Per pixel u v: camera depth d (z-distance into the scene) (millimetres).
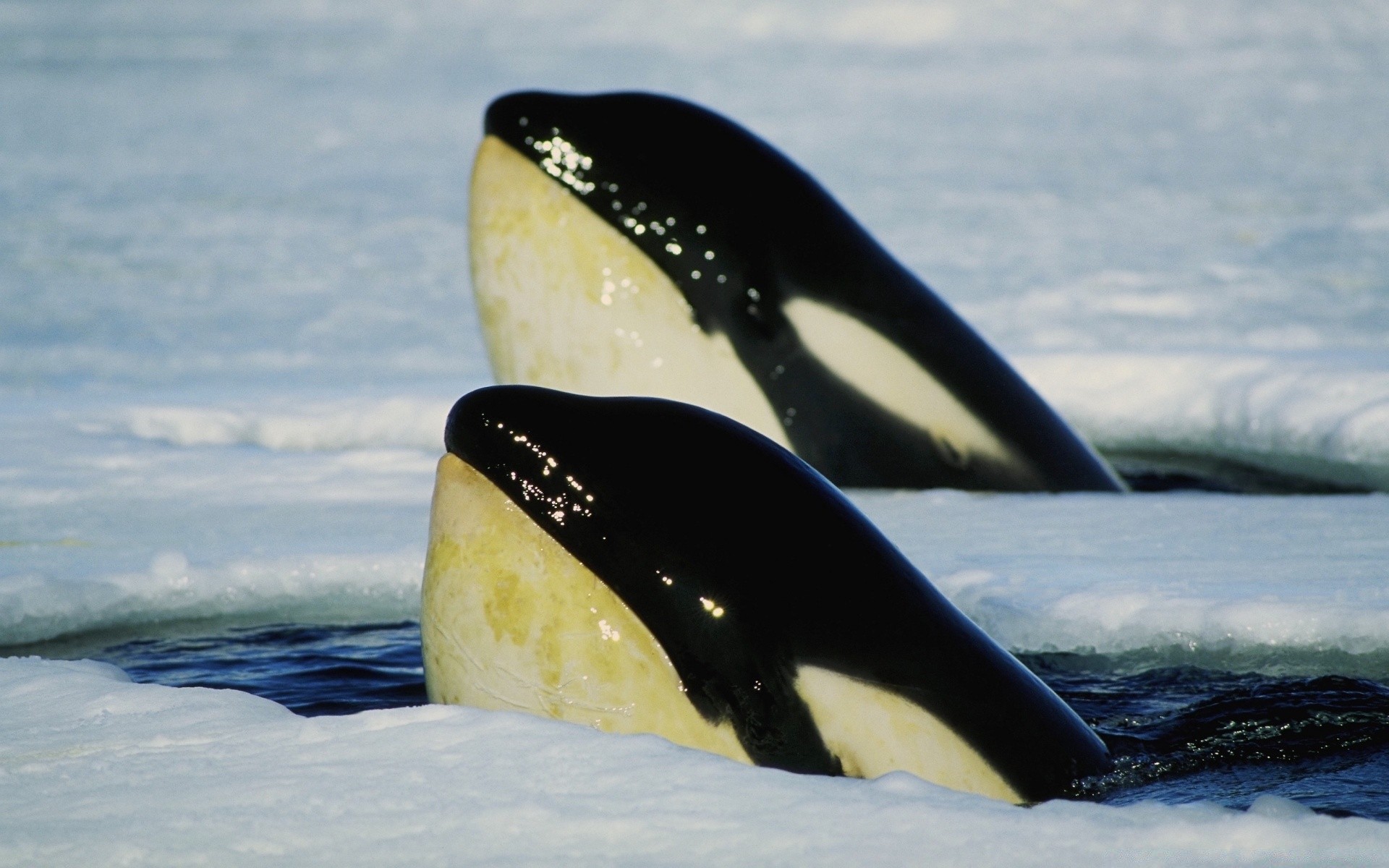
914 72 152125
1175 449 39344
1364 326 53594
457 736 14508
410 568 25062
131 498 30156
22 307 57250
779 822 12586
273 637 23391
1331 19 189250
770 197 27328
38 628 23125
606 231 26703
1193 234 73750
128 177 90750
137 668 21828
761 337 27016
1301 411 36719
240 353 50594
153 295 60094
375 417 38219
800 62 162750
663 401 16547
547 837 12297
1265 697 19438
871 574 15672
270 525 27922
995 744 15359
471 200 27547
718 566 15156
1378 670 20797
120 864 11922
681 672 15086
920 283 29219
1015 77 146875
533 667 15484
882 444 28141
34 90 136000
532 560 15555
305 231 75438
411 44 187750
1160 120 115500
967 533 26469
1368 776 16641
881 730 15016
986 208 80625
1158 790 16078
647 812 12742
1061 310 56875
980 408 29016
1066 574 23984
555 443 15758
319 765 13867
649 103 27656
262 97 132125
